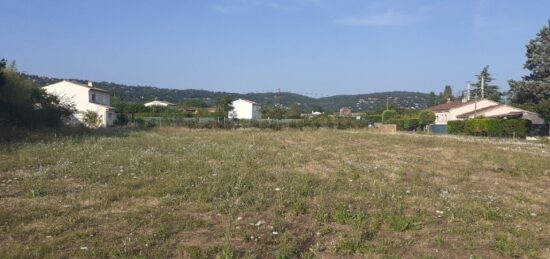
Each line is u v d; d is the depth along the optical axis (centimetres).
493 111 5594
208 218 795
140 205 865
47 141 2028
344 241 693
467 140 3050
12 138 2005
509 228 812
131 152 1691
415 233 768
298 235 723
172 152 1770
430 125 5725
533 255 678
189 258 602
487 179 1380
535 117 4981
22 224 713
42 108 2873
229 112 8925
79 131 2633
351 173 1365
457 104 7144
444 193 1103
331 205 915
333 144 2447
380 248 675
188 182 1085
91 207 838
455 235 765
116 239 661
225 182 1096
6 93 2478
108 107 5781
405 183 1236
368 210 898
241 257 617
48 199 891
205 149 1919
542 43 5212
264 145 2250
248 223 770
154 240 661
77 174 1162
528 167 1627
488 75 9512
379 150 2197
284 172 1312
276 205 896
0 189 973
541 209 988
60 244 629
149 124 4738
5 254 574
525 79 5397
